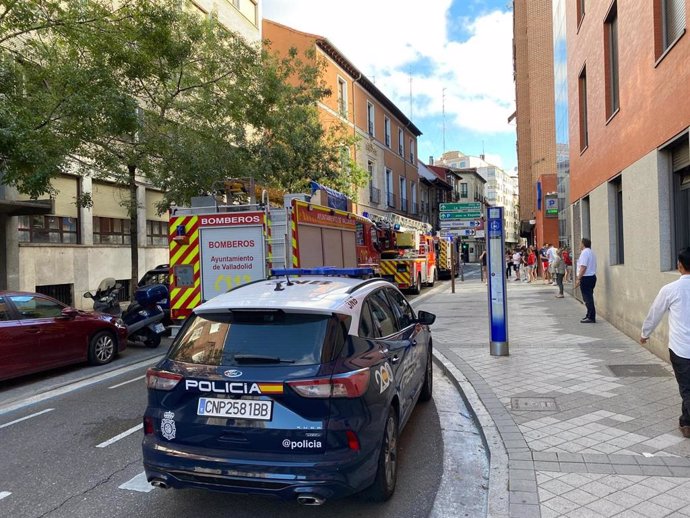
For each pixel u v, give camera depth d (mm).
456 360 7906
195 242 9414
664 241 7281
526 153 39719
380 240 19109
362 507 3725
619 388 6020
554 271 18891
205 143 11984
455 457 4629
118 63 10055
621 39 9055
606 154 10523
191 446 3377
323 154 18406
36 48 9805
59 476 4418
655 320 4645
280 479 3146
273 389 3250
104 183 16047
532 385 6312
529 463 4074
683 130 6328
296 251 9211
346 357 3490
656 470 3908
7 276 12664
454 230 21375
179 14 11703
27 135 7801
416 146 44531
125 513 3729
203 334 3732
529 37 35031
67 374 8508
